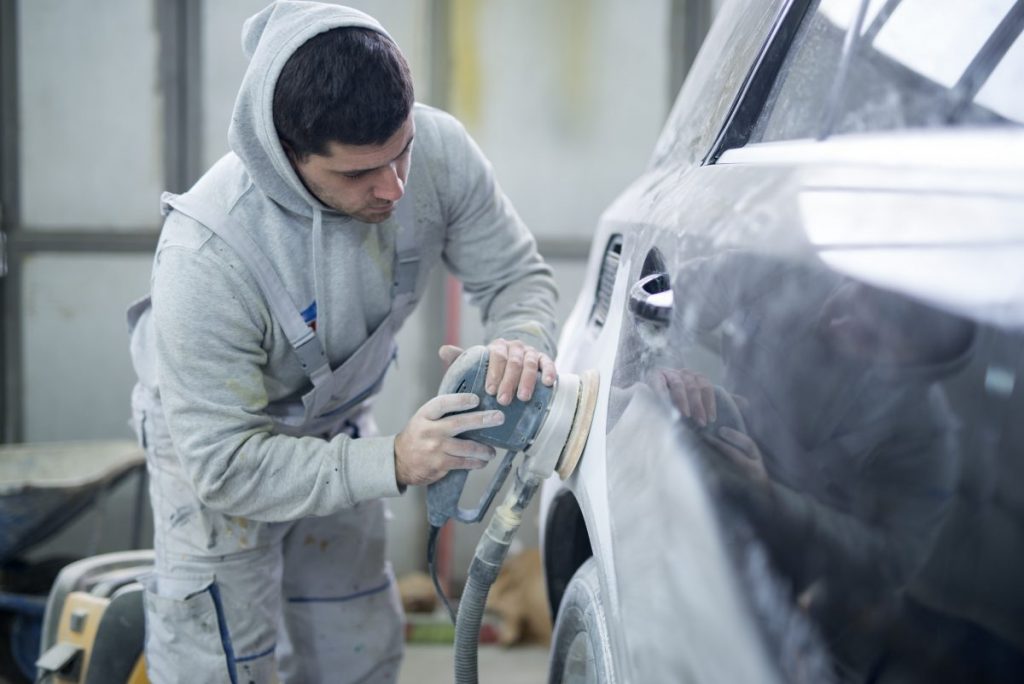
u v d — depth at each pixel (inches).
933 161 22.9
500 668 99.0
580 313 52.6
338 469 42.2
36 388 116.7
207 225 43.5
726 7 50.4
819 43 33.1
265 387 48.5
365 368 51.6
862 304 21.9
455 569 118.4
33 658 88.3
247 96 40.4
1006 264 19.6
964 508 19.1
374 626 60.6
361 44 38.8
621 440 30.1
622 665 27.1
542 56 113.3
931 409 20.0
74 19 111.5
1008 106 23.3
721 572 22.8
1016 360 18.9
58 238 114.4
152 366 51.4
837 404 21.7
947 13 26.7
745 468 23.3
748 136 36.3
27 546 94.5
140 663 58.1
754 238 26.1
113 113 113.1
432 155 49.0
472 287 54.4
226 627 51.4
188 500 51.5
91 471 102.4
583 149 115.3
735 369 24.8
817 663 20.4
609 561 29.2
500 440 36.9
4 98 112.1
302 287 45.5
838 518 20.9
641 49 113.5
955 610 19.0
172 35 112.0
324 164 39.9
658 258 32.8
